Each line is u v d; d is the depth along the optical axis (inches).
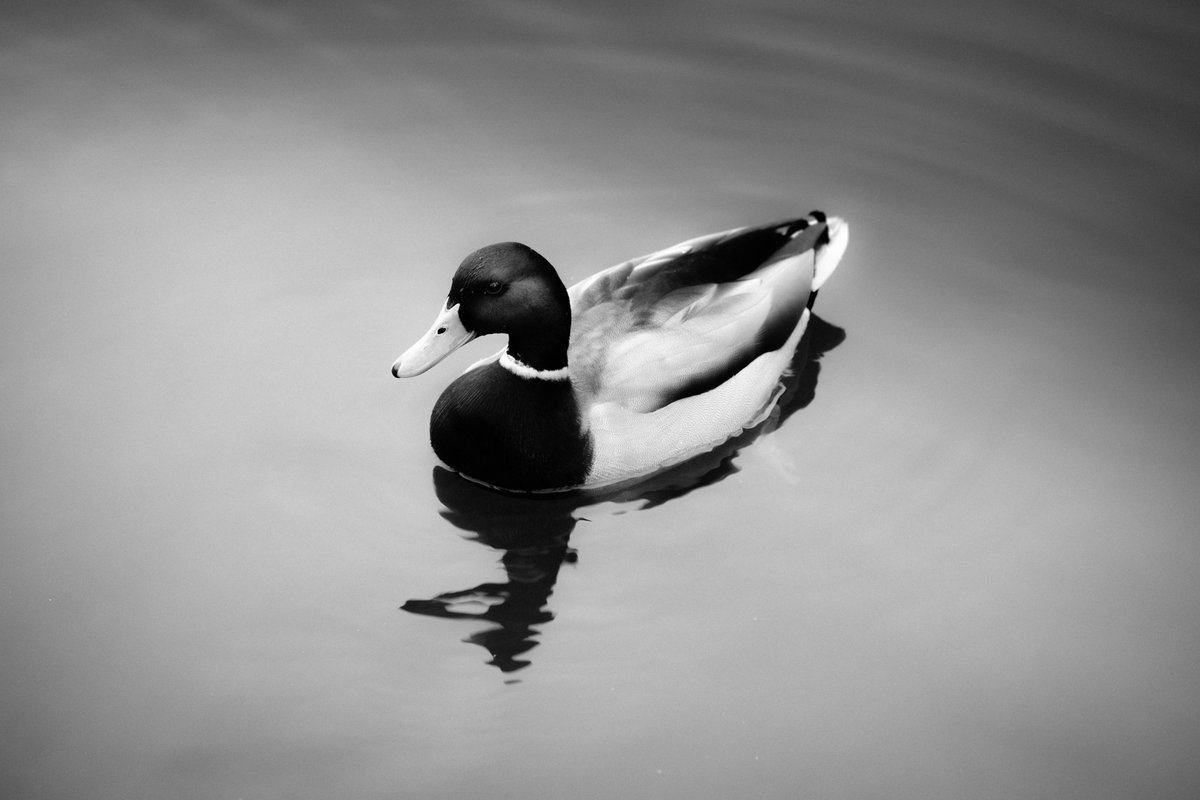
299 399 400.8
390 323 425.7
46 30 522.9
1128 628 348.2
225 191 465.7
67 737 309.6
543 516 375.9
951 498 383.2
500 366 373.7
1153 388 416.5
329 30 531.2
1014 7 540.1
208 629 335.9
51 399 394.0
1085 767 315.9
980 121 500.1
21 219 448.8
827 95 511.2
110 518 361.7
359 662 330.3
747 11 540.1
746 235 419.2
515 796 303.7
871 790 309.1
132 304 424.8
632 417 377.4
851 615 349.1
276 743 311.3
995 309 443.2
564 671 331.9
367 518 368.8
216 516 365.1
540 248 457.4
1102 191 477.1
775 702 327.3
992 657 339.9
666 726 320.5
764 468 392.2
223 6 539.2
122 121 488.1
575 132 497.0
